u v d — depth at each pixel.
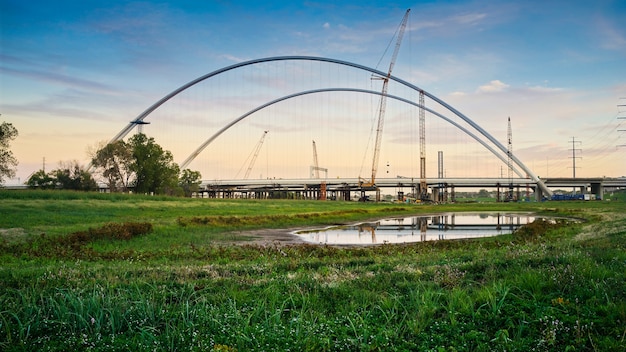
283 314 9.91
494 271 12.89
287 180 177.25
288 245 26.30
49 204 49.06
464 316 9.28
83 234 25.94
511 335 8.49
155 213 49.84
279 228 42.44
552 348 7.72
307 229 43.25
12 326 9.01
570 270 11.71
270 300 10.60
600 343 7.70
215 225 39.06
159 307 9.62
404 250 23.48
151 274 13.87
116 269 15.32
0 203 46.47
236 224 41.59
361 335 8.33
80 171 95.25
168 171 100.44
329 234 38.62
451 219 63.22
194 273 14.31
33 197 55.22
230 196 194.88
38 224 34.00
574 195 165.25
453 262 16.06
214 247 24.16
